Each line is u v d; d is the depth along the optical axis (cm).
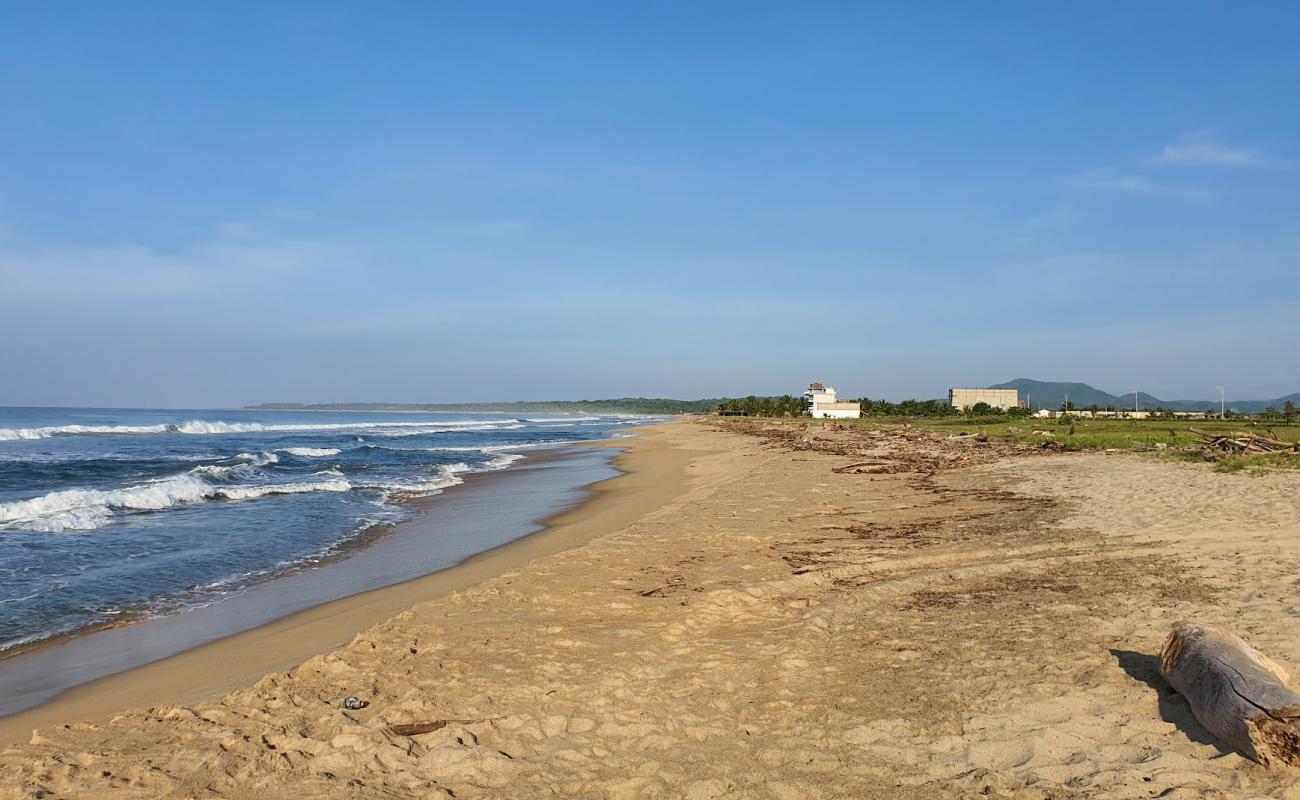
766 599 962
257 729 570
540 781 495
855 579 1059
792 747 543
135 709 634
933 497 1873
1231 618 748
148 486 2289
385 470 3284
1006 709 575
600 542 1345
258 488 2398
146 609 1070
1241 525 1238
